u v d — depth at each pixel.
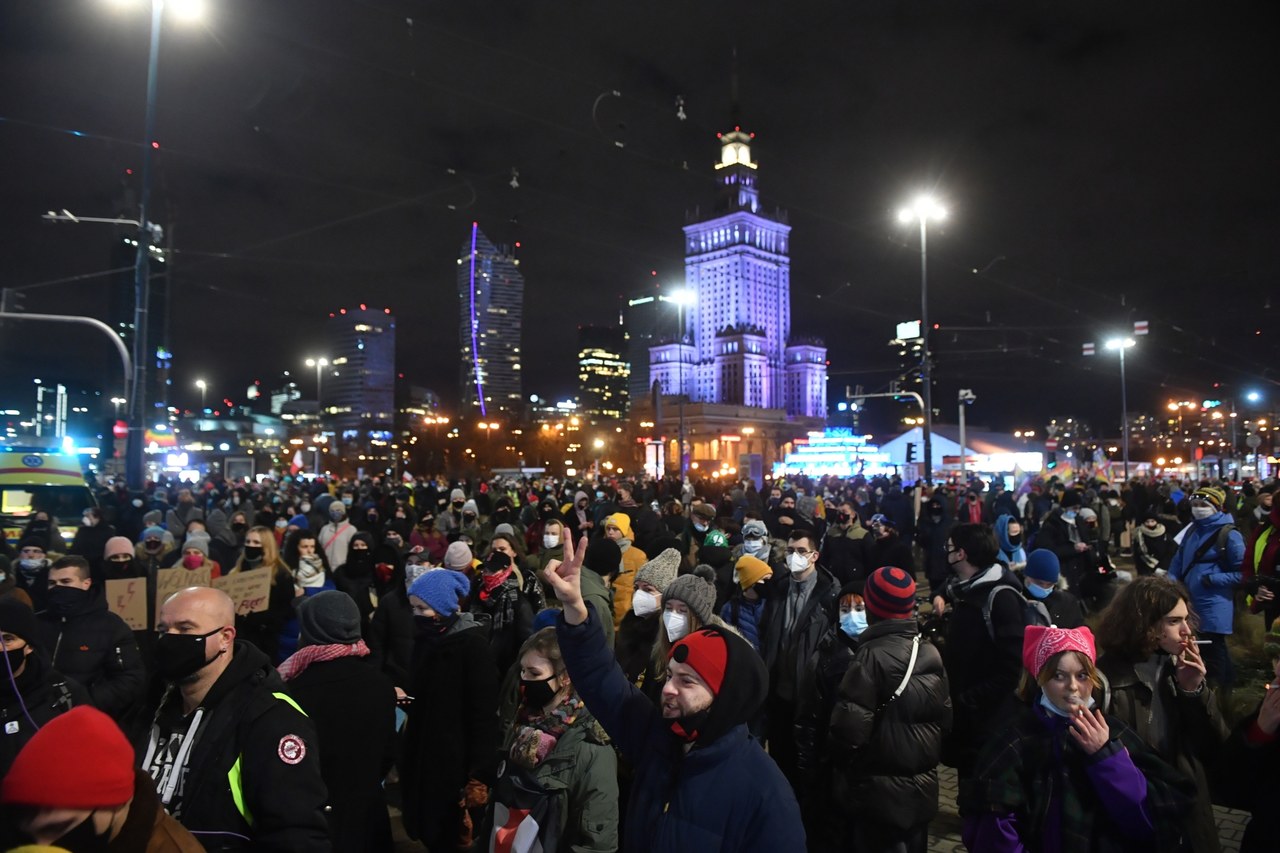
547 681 3.80
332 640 4.17
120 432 20.67
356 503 20.80
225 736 2.87
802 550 5.54
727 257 162.12
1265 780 2.97
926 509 14.23
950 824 5.77
